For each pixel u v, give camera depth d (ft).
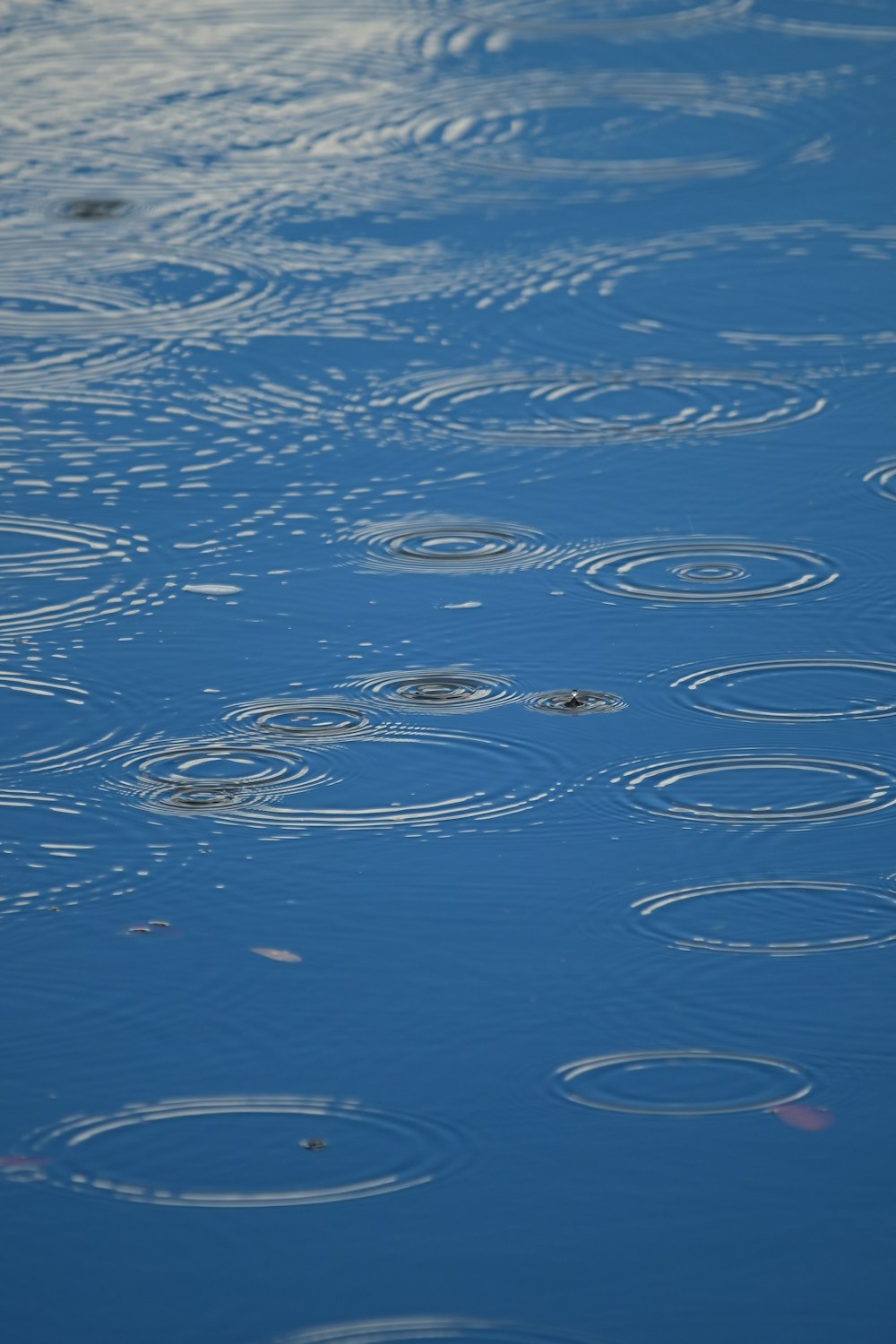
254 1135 23.15
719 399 47.57
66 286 54.75
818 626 36.68
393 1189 22.16
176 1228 21.53
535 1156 22.75
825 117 67.21
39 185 62.23
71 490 42.83
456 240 57.93
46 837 29.89
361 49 75.05
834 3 80.07
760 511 41.65
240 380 48.83
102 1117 23.49
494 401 47.65
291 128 67.10
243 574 39.04
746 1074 24.31
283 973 26.50
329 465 44.16
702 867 29.07
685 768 31.89
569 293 54.19
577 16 79.05
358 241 57.98
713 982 26.27
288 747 32.58
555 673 35.01
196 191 61.82
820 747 32.42
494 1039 25.05
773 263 55.88
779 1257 21.08
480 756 32.24
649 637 36.35
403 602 37.81
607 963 26.71
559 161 64.18
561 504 42.19
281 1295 20.49
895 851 29.43
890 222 58.75
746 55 73.77
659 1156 22.75
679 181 62.34
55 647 36.04
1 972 26.53
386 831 30.07
